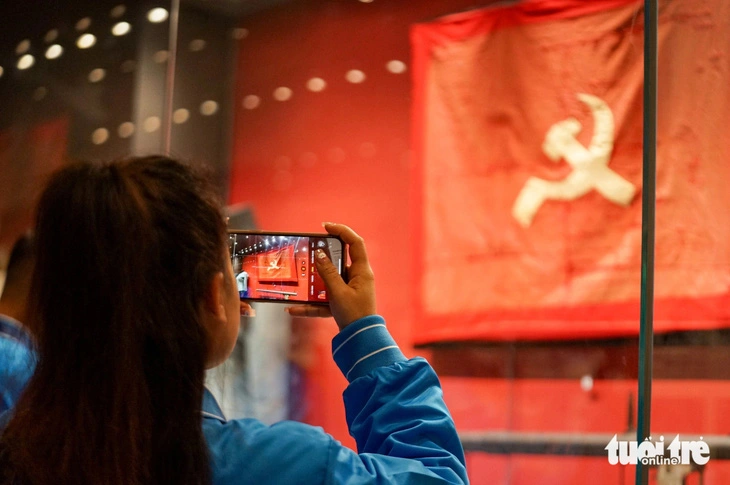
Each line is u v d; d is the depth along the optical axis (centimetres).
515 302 222
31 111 244
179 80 257
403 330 239
